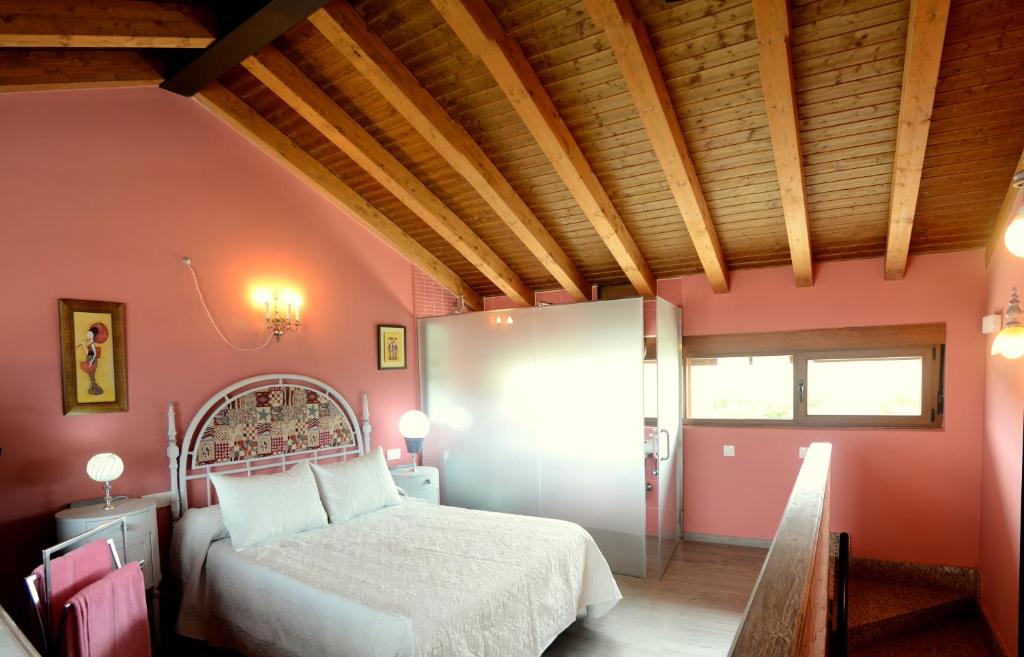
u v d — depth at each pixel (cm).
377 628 246
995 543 376
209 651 347
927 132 305
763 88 301
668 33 304
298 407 461
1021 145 330
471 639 258
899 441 457
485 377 550
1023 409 316
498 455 541
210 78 367
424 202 466
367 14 321
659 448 464
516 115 381
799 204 381
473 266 591
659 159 362
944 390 447
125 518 315
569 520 498
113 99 362
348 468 421
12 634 160
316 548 337
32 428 318
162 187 386
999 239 383
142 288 372
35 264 323
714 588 426
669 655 330
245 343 432
